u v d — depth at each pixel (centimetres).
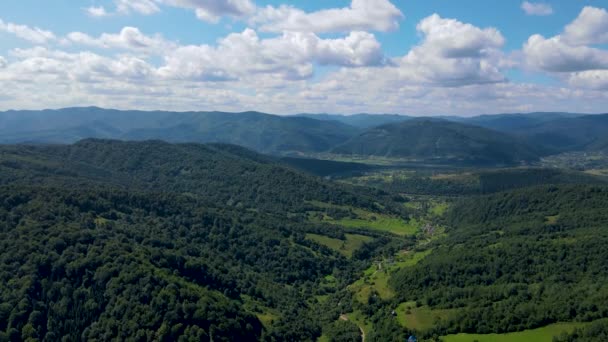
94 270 18288
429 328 18038
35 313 16462
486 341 16412
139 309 16638
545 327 16338
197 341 15788
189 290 18062
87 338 16250
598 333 14812
